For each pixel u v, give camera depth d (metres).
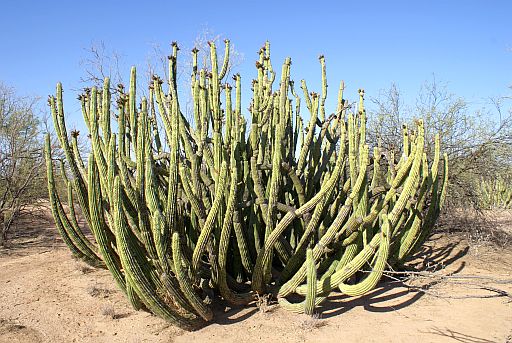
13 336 4.59
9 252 8.73
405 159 5.59
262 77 5.90
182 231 4.82
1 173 10.21
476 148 9.66
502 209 12.63
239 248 5.11
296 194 5.80
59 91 5.19
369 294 5.53
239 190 5.27
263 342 4.32
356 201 5.04
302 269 4.89
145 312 5.10
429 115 9.86
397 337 4.33
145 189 4.54
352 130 5.21
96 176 4.36
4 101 10.62
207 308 4.60
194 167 5.06
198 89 5.49
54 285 6.22
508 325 4.55
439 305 5.14
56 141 10.71
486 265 6.88
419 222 5.73
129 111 5.44
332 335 4.41
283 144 5.51
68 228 5.24
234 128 5.48
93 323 4.87
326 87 5.99
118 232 4.05
